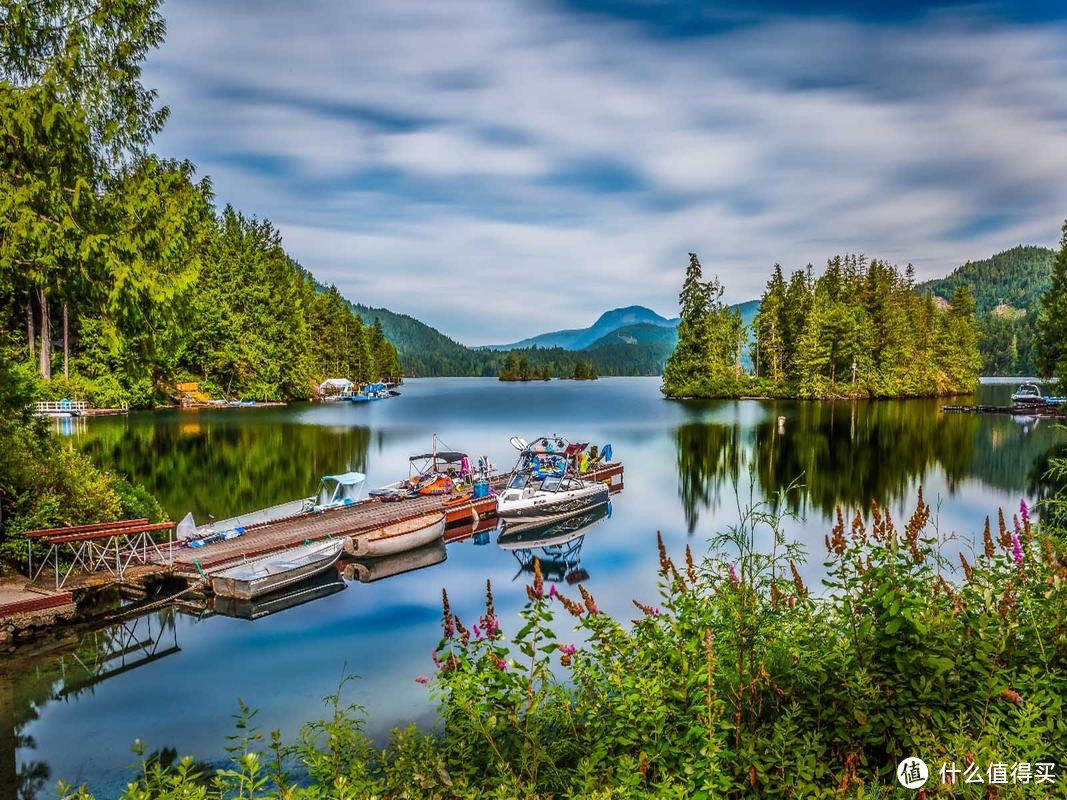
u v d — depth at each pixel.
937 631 4.16
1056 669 4.02
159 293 13.06
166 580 15.00
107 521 15.96
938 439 40.28
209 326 65.62
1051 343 43.19
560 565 17.36
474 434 47.38
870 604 4.25
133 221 13.00
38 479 14.89
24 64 12.38
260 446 39.38
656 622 5.09
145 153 14.13
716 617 4.95
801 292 83.44
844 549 4.75
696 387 81.19
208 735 8.69
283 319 77.50
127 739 8.62
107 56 13.00
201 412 59.47
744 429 47.59
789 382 79.69
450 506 23.20
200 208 14.63
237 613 13.74
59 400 49.38
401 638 12.34
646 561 17.48
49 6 12.27
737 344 87.00
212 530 18.92
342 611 13.98
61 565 14.77
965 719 3.78
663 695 4.13
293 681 10.41
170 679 10.51
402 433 47.75
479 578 16.48
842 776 3.58
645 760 3.72
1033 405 58.78
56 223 11.68
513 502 21.45
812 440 40.94
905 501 22.91
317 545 17.25
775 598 4.98
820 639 4.68
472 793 3.76
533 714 4.36
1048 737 3.78
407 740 4.56
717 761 3.68
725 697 4.26
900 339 78.50
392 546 18.52
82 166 12.41
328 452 37.91
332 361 92.44
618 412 64.94
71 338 55.19
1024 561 4.84
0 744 8.52
